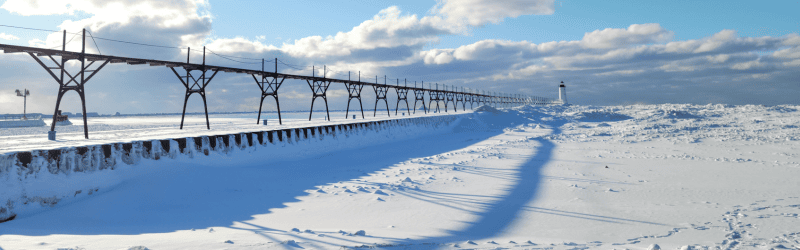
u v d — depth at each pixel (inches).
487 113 2464.3
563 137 1354.6
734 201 434.9
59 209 458.0
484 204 449.1
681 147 1013.8
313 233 296.4
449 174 674.2
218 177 618.2
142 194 506.9
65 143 624.1
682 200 448.5
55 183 483.5
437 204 450.9
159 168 613.9
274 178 665.0
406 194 509.4
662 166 722.8
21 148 507.2
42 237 274.2
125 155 584.4
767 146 979.9
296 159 928.9
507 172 686.5
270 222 374.6
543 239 295.3
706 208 402.0
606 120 2256.4
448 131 1966.0
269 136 904.3
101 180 535.8
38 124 2471.7
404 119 1669.5
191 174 609.6
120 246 223.9
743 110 2454.5
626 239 297.4
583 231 330.3
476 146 1176.2
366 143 1295.5
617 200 458.9
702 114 2325.3
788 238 279.1
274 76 1411.2
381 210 423.8
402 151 1098.1
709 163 746.2
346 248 227.6
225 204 472.1
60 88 768.9
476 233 326.0
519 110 2667.3
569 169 709.9
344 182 611.8
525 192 516.7
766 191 489.4
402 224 361.1
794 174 609.0
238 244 233.0
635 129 1482.5
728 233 302.2
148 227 357.4
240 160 790.5
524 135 1556.3
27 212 443.2
